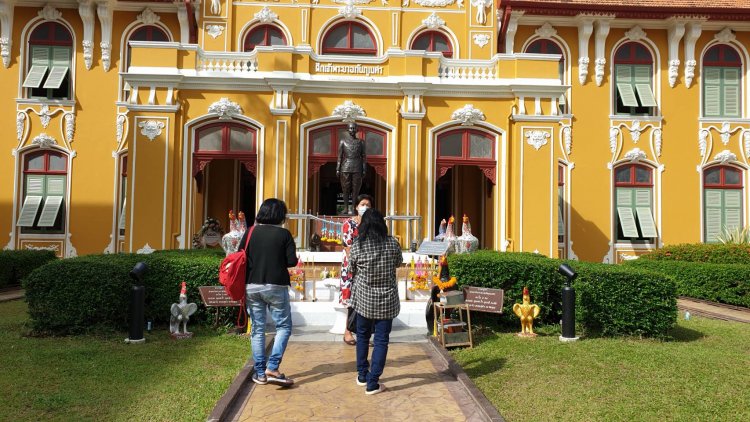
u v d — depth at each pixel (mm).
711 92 18875
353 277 5938
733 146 18750
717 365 6723
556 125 14898
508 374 6379
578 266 8859
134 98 14258
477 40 18406
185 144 14453
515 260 8859
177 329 8125
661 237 18391
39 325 8109
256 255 5918
